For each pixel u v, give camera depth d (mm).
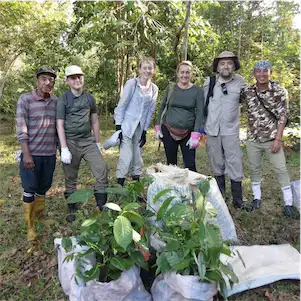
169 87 3885
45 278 2805
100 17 6922
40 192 3531
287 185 3787
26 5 7855
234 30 11688
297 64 8828
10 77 9523
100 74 9781
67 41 8289
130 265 2154
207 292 2057
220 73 3701
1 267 2953
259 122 3730
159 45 7348
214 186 3061
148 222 2498
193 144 3729
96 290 2115
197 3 7305
